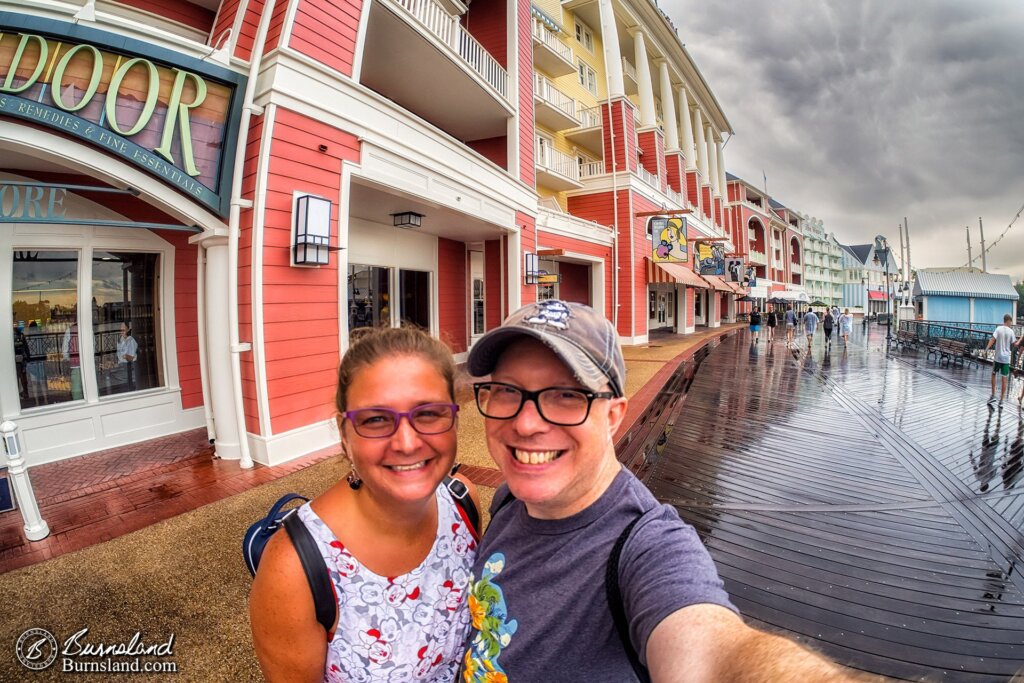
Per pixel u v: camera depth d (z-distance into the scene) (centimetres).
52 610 280
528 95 1125
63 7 401
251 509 415
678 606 81
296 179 540
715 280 2691
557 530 105
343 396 110
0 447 506
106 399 586
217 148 505
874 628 279
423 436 104
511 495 133
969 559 354
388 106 654
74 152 417
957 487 495
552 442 100
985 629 278
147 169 452
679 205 2298
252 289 506
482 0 1084
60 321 556
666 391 976
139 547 352
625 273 1772
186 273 661
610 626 93
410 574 114
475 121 1075
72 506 422
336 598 102
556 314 104
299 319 548
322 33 563
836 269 8044
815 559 353
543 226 1380
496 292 1190
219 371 537
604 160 1794
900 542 378
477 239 1204
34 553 343
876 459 586
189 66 473
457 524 130
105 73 426
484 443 602
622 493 105
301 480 479
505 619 103
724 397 954
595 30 2131
